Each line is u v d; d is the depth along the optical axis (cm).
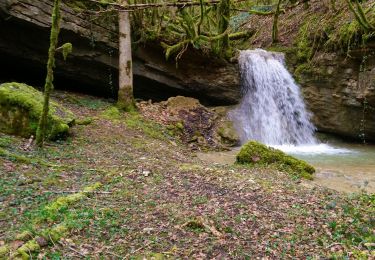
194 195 661
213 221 555
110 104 1392
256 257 476
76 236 499
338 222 568
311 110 1518
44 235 480
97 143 973
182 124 1345
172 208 594
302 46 1564
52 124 915
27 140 874
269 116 1559
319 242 513
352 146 1432
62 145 902
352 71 1373
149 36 1436
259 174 871
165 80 1552
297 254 486
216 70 1598
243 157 998
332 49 1428
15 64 1309
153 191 671
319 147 1430
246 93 1631
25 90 984
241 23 2091
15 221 523
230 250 488
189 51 1510
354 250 493
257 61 1609
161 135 1220
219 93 1620
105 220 544
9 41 1220
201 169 827
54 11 781
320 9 1661
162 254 472
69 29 1256
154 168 806
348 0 1141
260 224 557
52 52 798
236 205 620
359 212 609
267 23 1917
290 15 1825
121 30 1305
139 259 459
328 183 877
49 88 823
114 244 489
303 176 917
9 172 686
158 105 1443
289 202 652
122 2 1266
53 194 623
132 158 883
